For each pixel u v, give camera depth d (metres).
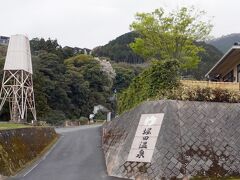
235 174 16.02
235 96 18.67
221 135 17.06
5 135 19.84
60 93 69.62
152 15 31.45
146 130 17.88
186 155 16.23
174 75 20.00
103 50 132.88
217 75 35.03
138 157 17.08
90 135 36.78
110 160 20.22
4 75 46.22
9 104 48.25
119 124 23.44
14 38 45.16
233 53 25.52
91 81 88.44
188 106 17.89
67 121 63.38
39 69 68.88
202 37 31.95
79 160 22.23
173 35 31.34
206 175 15.73
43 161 22.36
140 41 32.22
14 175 17.69
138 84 23.28
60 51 93.12
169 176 15.55
